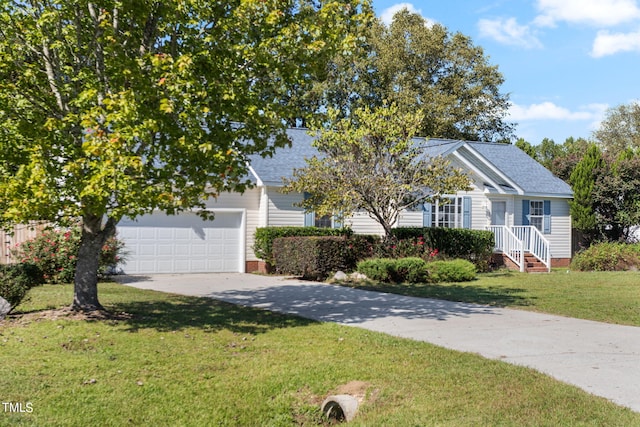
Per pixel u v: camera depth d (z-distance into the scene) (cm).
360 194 1809
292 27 956
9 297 1041
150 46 1020
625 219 2669
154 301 1290
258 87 1041
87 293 1074
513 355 830
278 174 2184
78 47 990
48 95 1004
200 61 968
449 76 4019
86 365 752
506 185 2639
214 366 774
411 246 2006
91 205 903
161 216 2052
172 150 938
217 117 979
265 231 2084
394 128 1803
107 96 893
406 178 1869
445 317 1152
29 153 922
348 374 739
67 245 1647
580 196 2712
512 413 590
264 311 1189
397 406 636
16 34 982
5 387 659
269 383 715
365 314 1188
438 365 764
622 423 555
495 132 4250
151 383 702
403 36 3866
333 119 1817
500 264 2442
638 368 759
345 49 985
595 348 874
